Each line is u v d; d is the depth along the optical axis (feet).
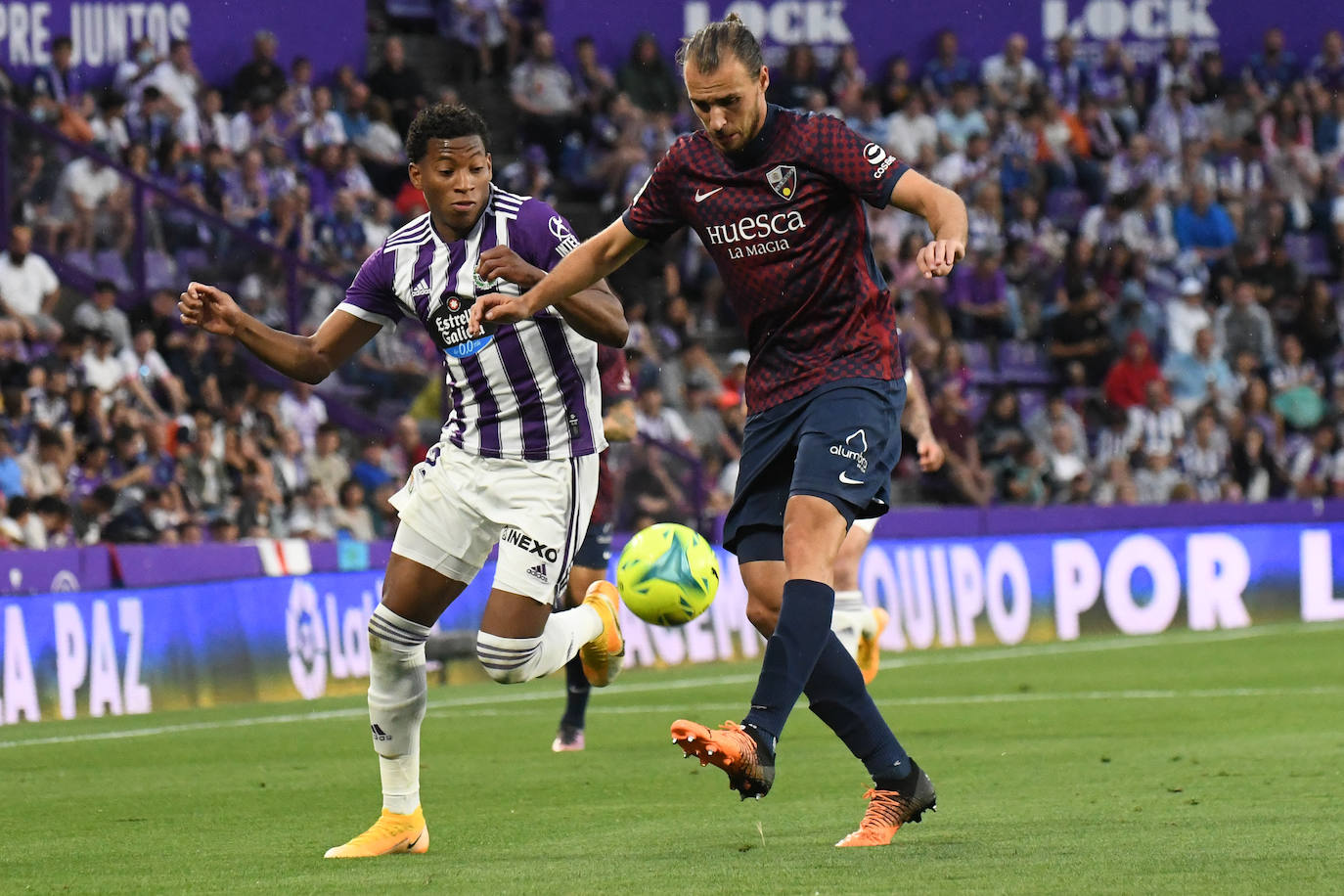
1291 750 61.16
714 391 136.26
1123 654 111.75
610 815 48.85
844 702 39.68
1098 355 158.20
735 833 43.93
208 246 123.03
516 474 42.75
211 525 109.50
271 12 149.48
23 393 105.09
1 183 116.16
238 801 53.88
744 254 38.50
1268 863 36.22
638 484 116.78
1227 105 179.11
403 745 41.55
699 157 38.50
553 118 159.74
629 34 167.53
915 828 43.65
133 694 88.53
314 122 143.74
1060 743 66.23
